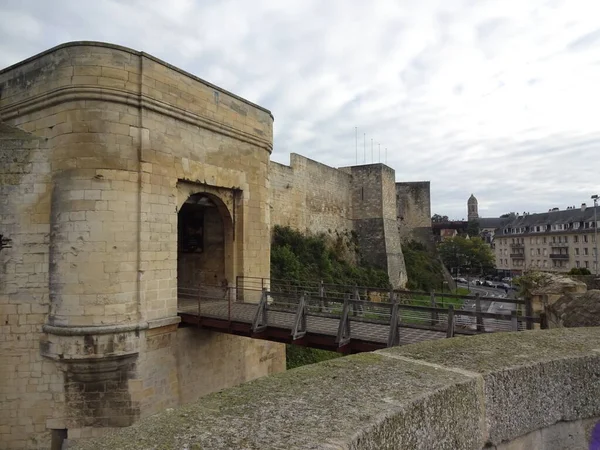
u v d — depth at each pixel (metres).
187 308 12.44
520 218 73.12
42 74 10.61
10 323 10.44
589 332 3.14
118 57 10.32
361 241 36.88
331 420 1.70
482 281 65.50
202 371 12.34
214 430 1.66
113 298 10.05
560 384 2.42
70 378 10.15
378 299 29.67
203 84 12.58
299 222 29.50
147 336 10.60
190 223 15.35
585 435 2.43
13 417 10.31
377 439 1.65
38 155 10.57
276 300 15.74
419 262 43.44
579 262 58.78
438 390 1.98
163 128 11.30
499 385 2.23
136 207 10.55
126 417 10.20
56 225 10.18
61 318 9.96
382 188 36.94
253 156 14.81
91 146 10.07
